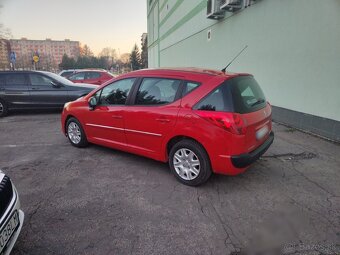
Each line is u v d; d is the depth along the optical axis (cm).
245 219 305
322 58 584
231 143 332
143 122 411
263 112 391
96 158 489
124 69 9106
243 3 900
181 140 378
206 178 365
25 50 8138
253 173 421
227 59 1054
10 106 912
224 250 257
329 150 519
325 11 568
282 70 720
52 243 268
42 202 341
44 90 916
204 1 1302
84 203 339
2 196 228
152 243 267
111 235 279
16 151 538
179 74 386
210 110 345
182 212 319
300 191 367
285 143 560
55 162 473
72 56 8988
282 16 705
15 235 233
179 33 1886
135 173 425
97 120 487
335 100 561
